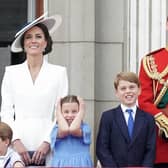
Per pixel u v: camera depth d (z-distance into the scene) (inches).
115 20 1078.4
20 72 871.7
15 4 1131.9
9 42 1138.0
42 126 862.5
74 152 849.5
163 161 877.8
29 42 874.8
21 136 860.6
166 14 1064.8
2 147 839.7
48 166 832.3
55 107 866.1
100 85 1079.0
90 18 1064.2
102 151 841.5
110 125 847.1
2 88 876.6
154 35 1066.1
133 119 848.3
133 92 848.3
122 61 1078.4
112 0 1077.1
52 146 849.5
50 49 891.4
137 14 1069.8
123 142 840.9
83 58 1064.8
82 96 1064.8
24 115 864.9
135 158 839.7
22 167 797.2
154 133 849.5
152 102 887.7
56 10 1079.0
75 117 845.8
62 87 871.7
